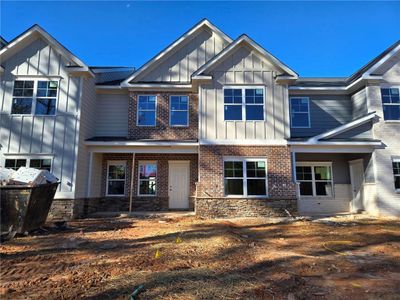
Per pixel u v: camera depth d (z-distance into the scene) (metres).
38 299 3.71
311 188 14.91
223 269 4.93
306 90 14.99
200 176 12.34
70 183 12.05
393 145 13.05
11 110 12.46
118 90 14.98
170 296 3.78
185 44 15.24
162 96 14.62
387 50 14.09
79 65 12.74
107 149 13.36
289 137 12.76
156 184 14.75
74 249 6.46
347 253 6.26
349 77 16.66
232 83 13.02
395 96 13.52
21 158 12.18
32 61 12.84
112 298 3.72
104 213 13.14
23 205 8.03
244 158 12.56
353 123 12.97
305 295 3.88
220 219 11.72
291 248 6.70
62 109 12.59
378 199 12.63
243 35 13.05
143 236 7.96
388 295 3.92
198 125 13.49
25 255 5.95
